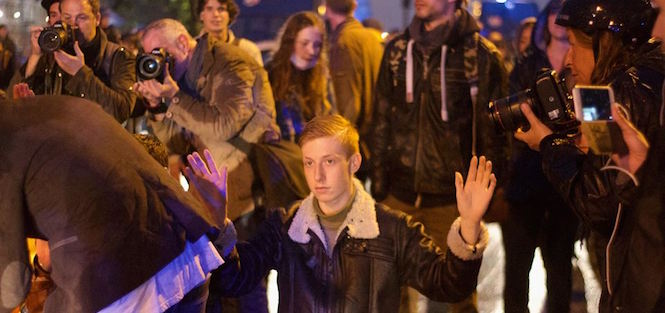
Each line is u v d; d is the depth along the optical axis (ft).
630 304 11.24
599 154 11.51
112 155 11.31
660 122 11.13
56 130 11.20
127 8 42.19
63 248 11.05
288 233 13.67
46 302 11.53
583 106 10.89
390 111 20.38
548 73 13.08
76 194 11.00
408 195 20.36
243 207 19.69
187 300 12.05
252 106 19.30
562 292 20.54
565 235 20.43
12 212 11.00
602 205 12.05
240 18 35.12
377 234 13.38
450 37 19.76
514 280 20.22
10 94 18.90
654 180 10.96
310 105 22.21
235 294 13.51
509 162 19.88
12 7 33.14
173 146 19.24
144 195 11.37
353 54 24.91
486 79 19.71
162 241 11.39
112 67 18.67
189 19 41.65
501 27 35.70
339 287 13.37
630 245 11.19
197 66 19.34
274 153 19.98
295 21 22.02
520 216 20.10
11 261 10.98
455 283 12.94
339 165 13.37
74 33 18.04
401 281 13.48
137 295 11.34
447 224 20.25
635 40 12.49
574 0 12.86
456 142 19.86
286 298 13.66
